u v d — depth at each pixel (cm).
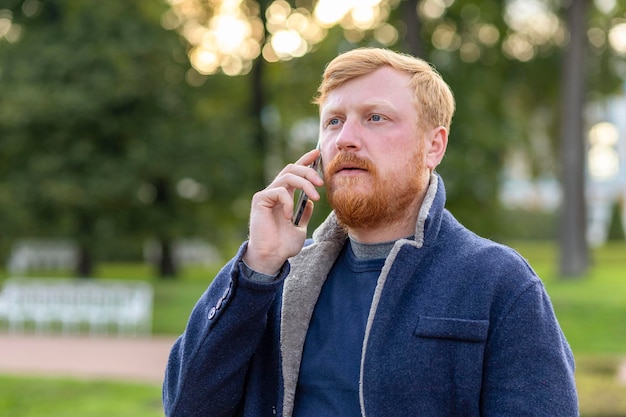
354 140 228
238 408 250
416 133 230
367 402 217
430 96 233
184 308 2023
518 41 2773
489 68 2694
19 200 2444
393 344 218
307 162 241
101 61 2445
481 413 217
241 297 232
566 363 216
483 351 216
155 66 2511
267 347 247
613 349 1412
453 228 236
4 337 1658
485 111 2617
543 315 217
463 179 2466
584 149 2453
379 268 235
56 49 2433
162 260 3056
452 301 219
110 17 2470
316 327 238
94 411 906
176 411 241
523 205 5175
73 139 2492
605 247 4994
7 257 3400
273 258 234
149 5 2533
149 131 2548
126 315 1727
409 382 215
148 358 1404
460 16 2648
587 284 2225
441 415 215
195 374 237
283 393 236
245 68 2867
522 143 2991
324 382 231
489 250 226
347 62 234
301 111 2970
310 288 241
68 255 3691
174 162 2556
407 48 2345
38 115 2370
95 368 1284
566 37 2495
